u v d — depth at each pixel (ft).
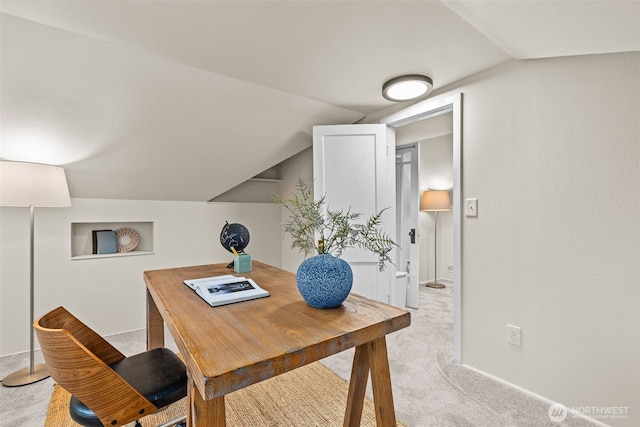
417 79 7.03
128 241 10.34
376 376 3.70
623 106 4.99
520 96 6.21
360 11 4.79
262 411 5.62
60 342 3.11
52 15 5.04
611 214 5.11
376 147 9.59
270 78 7.38
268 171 14.01
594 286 5.30
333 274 3.77
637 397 4.91
